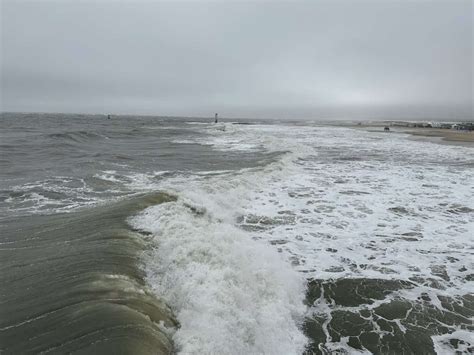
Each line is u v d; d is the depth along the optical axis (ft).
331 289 16.83
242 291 14.79
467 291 16.93
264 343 13.12
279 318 14.23
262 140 86.53
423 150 70.59
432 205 30.60
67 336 10.89
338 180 39.65
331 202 30.73
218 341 11.93
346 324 14.49
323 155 60.85
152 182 35.86
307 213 27.58
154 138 96.68
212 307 13.12
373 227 24.93
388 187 36.91
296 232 23.59
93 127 148.87
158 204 24.08
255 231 23.54
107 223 20.39
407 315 15.03
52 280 14.21
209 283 14.57
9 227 21.56
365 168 47.98
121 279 14.35
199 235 18.89
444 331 14.10
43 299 12.86
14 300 12.89
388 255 20.49
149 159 52.60
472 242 22.62
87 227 20.17
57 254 16.76
